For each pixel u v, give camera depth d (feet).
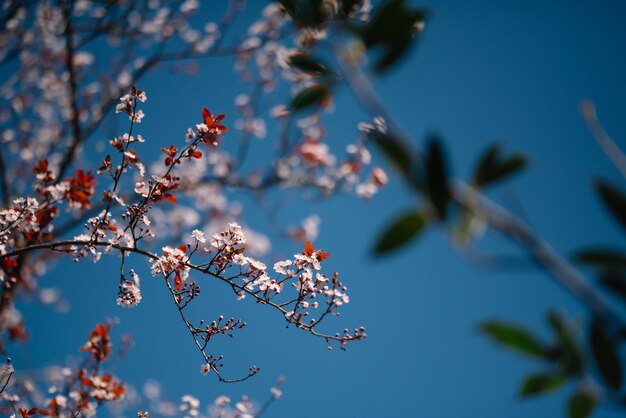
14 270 16.52
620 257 2.70
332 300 11.69
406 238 2.66
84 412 12.06
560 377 2.92
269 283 11.84
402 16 3.39
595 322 2.77
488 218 2.45
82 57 24.75
